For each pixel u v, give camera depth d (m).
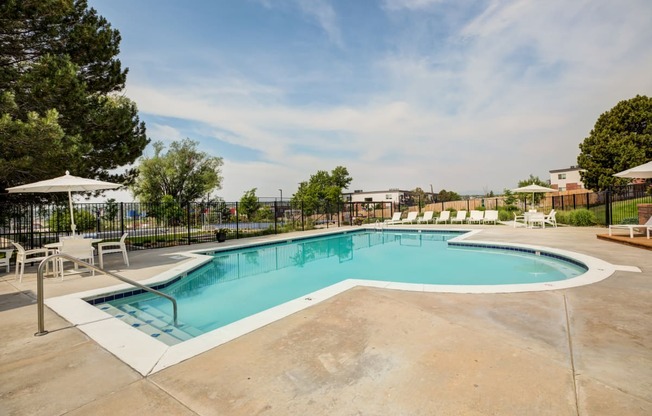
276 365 2.73
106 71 11.77
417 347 3.02
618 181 26.62
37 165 8.25
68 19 10.64
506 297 4.64
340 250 13.05
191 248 11.84
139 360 2.91
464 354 2.85
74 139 8.64
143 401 2.26
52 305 4.80
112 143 11.61
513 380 2.40
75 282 6.40
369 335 3.33
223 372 2.64
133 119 13.31
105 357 3.00
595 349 2.92
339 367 2.67
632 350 2.88
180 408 2.16
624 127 27.31
